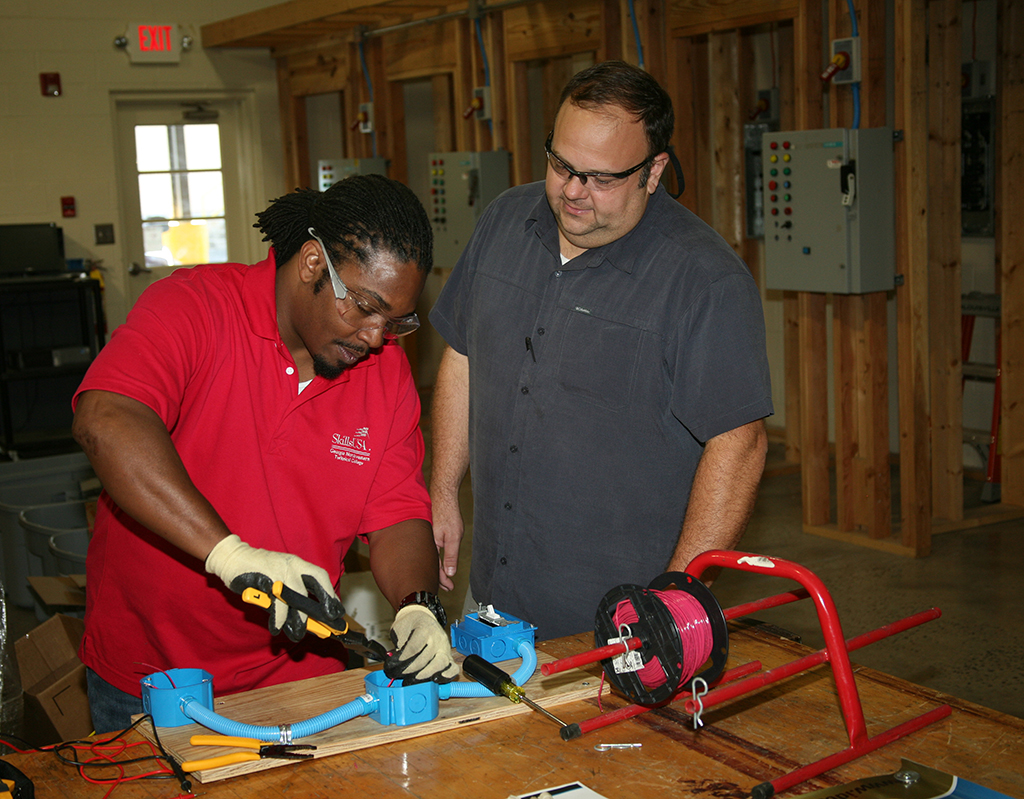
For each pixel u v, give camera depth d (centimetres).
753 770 111
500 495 181
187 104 719
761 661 141
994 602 368
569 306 170
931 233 432
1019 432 466
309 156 743
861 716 115
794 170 407
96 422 121
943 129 435
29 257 630
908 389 405
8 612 367
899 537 430
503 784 110
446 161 559
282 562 116
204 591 144
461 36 555
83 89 669
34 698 244
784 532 454
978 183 478
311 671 159
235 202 747
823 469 448
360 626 265
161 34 688
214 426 140
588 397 168
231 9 711
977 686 305
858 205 388
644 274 163
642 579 171
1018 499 472
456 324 199
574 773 112
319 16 578
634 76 152
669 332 160
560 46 503
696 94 552
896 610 363
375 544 154
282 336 142
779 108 530
